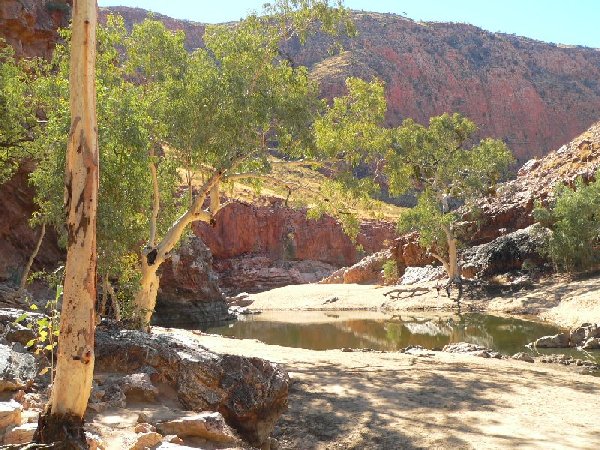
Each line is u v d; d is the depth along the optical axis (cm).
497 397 1310
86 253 627
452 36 19038
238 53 1962
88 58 630
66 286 625
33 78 2367
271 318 4497
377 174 2431
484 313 4322
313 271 7656
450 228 5122
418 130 5178
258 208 7700
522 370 1747
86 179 630
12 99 1948
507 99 18038
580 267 4744
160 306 4166
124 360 948
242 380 987
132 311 1755
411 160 5119
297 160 2172
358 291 5784
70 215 631
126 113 1499
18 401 743
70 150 633
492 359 2031
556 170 6925
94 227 634
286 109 1994
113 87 1620
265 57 2020
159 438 697
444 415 1158
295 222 7794
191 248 4291
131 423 765
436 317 4162
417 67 17312
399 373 1584
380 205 2231
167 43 1931
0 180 2834
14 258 2984
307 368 1623
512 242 5272
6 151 2050
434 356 2014
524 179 7606
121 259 1639
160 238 2033
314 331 3475
